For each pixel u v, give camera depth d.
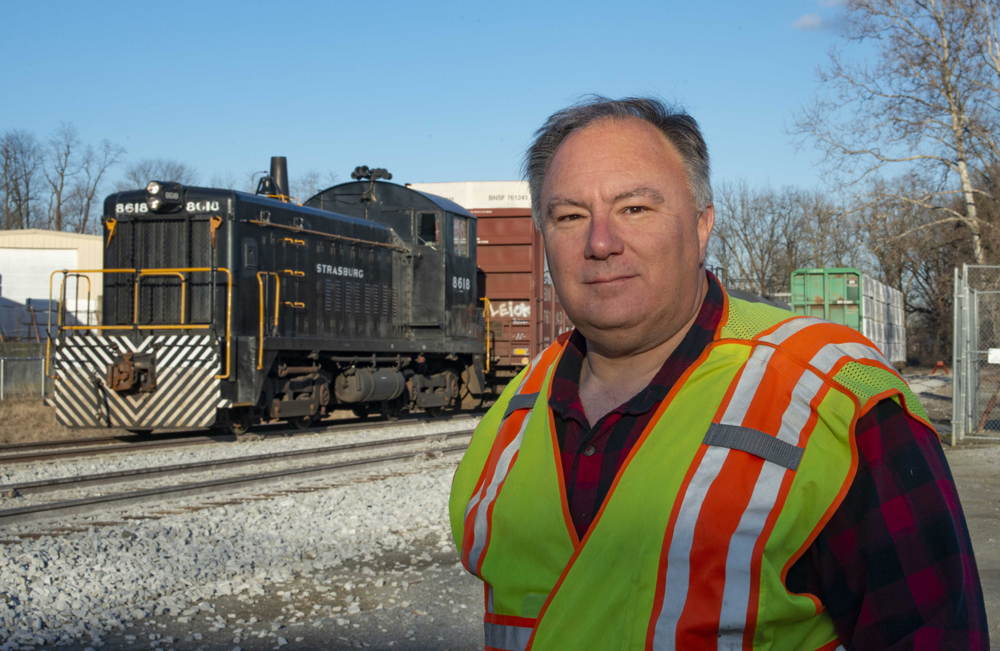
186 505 6.98
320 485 8.06
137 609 4.52
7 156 51.50
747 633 1.17
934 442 1.26
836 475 1.20
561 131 1.63
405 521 6.66
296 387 12.58
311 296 12.80
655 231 1.46
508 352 17.03
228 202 11.31
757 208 52.62
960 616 1.13
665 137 1.56
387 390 14.15
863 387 1.24
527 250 16.92
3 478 8.48
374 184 15.38
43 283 35.38
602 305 1.46
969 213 20.67
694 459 1.25
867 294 25.17
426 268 14.95
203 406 11.06
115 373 11.12
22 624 4.16
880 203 20.52
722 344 1.39
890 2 20.45
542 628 1.29
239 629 4.29
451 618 4.50
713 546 1.18
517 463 1.49
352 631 4.30
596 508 1.35
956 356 11.77
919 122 20.47
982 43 20.16
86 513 6.64
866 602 1.20
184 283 11.16
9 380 20.03
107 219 11.74
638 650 1.19
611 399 1.49
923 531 1.17
